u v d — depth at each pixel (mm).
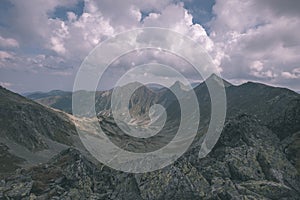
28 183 58031
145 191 54625
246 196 51250
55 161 70250
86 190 57062
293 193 55531
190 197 53062
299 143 70688
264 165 63094
